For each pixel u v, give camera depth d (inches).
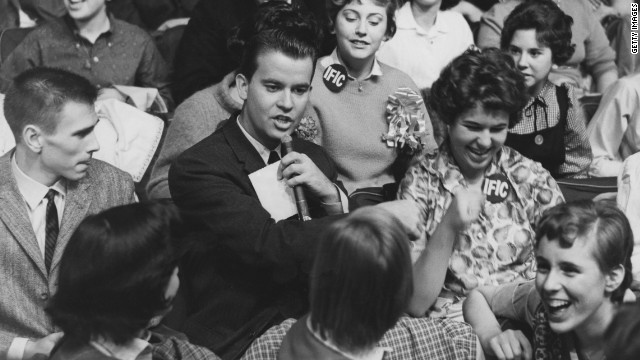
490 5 312.7
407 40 259.8
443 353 144.3
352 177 215.8
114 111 227.1
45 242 169.0
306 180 168.6
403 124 215.9
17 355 162.2
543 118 223.9
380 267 117.2
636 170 202.7
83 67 272.4
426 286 168.7
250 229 164.9
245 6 250.7
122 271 123.2
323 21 237.8
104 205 175.0
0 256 165.8
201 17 252.8
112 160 221.6
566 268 144.3
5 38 283.6
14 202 166.9
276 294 170.4
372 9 211.5
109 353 125.3
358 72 216.7
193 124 202.5
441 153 184.1
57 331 167.5
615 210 146.8
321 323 120.7
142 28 301.7
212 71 251.0
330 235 119.9
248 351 141.6
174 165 172.2
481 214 179.5
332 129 213.3
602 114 258.7
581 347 150.7
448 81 175.8
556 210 146.8
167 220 127.7
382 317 119.3
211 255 171.2
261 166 173.0
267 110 167.9
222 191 167.3
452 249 177.2
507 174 182.7
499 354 155.2
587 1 302.4
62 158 166.9
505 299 163.0
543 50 219.9
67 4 268.2
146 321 126.0
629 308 112.0
